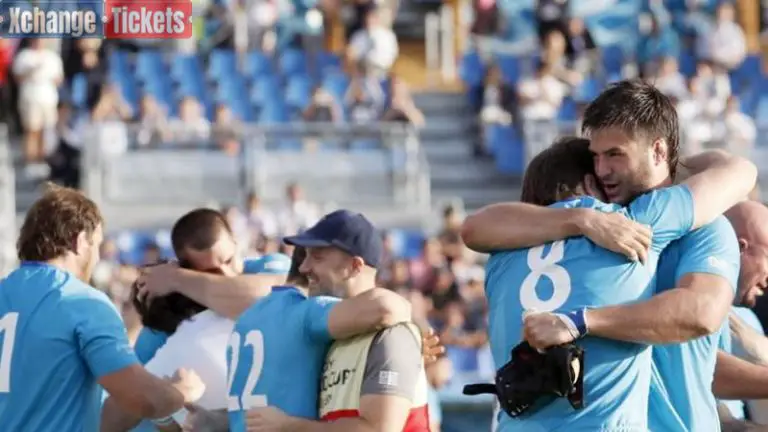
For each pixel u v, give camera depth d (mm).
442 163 52125
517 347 13062
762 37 62719
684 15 57188
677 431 13664
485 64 56438
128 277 39062
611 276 13250
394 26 61812
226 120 48938
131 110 50469
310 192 45500
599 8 58062
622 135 13484
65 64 49250
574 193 13875
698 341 13734
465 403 27766
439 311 39250
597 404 13055
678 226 13523
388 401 13719
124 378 14562
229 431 16188
